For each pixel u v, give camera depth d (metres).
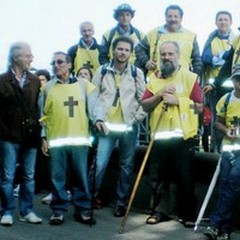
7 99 8.27
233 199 7.82
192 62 9.32
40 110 8.48
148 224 8.53
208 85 8.98
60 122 8.40
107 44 10.08
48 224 8.55
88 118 8.54
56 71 8.45
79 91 8.49
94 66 10.30
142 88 8.73
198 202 8.71
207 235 7.92
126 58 8.73
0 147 8.38
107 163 8.95
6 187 8.41
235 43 8.63
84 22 10.30
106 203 9.44
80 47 10.33
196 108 8.31
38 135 8.48
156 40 9.34
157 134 8.36
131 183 9.16
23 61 8.31
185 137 8.22
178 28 9.30
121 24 9.98
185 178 8.28
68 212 9.03
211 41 9.56
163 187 8.55
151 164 8.52
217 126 8.10
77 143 8.41
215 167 8.55
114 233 8.20
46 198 9.51
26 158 8.52
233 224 8.31
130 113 8.73
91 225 8.48
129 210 8.51
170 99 8.24
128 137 8.77
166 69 8.29
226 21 9.49
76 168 8.48
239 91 7.96
